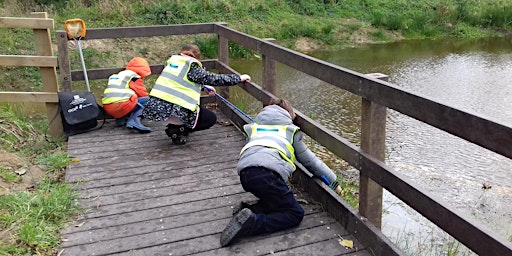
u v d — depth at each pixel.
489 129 2.37
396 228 5.22
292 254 3.38
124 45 12.41
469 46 15.61
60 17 13.30
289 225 3.62
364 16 17.22
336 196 3.81
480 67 12.60
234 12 15.25
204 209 3.99
